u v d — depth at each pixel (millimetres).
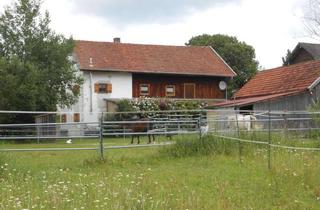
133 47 49969
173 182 12617
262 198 10812
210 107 42344
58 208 8547
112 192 9711
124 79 46375
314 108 26469
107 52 47844
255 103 35906
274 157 15359
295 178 12508
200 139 18234
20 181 12391
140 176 13570
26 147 23172
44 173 14125
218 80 49844
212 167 15375
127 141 26500
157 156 17766
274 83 40562
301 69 39188
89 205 8852
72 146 23141
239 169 14656
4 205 8680
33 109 33781
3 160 14867
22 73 33625
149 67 47188
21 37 36062
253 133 18797
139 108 43250
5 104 33344
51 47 36062
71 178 13273
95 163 16672
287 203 10398
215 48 70562
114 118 42469
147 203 8773
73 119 44125
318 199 10711
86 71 45094
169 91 48094
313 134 22031
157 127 28391
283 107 35594
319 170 12883
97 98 45219
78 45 47469
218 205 9711
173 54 50656
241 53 69312
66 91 37812
